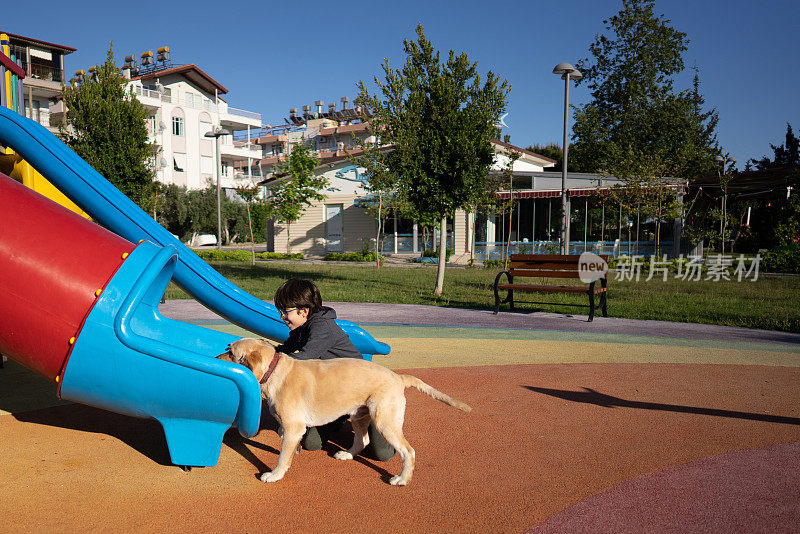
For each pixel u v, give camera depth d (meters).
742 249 33.69
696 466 3.88
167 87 53.78
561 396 5.57
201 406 3.51
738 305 12.36
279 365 3.53
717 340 8.62
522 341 8.42
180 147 54.19
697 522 3.10
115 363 3.44
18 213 3.64
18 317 3.47
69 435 4.30
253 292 14.02
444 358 7.22
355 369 3.53
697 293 14.82
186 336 4.03
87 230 3.77
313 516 3.16
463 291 15.04
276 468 3.61
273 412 3.60
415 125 13.62
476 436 4.46
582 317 10.91
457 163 13.43
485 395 5.59
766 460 3.98
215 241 51.78
